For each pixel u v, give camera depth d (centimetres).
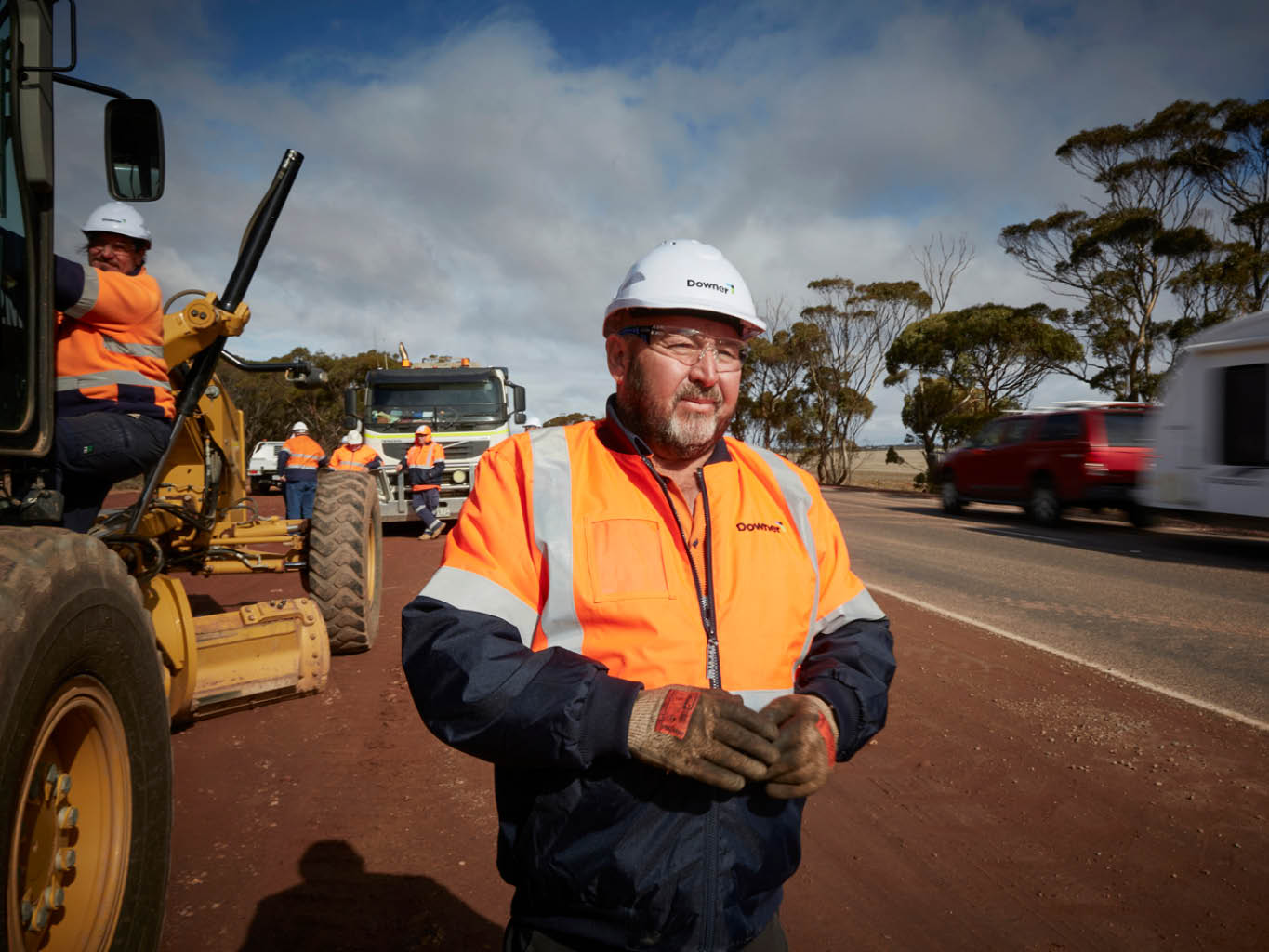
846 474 3256
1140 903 260
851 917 253
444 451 1271
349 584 522
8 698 142
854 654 135
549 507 126
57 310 248
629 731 107
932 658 534
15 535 165
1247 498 993
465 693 110
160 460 283
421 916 249
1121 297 2338
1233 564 959
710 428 136
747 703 124
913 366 2778
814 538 146
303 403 3512
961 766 365
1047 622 653
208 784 341
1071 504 1341
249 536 539
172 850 286
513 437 138
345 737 394
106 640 180
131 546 273
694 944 116
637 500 129
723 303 132
